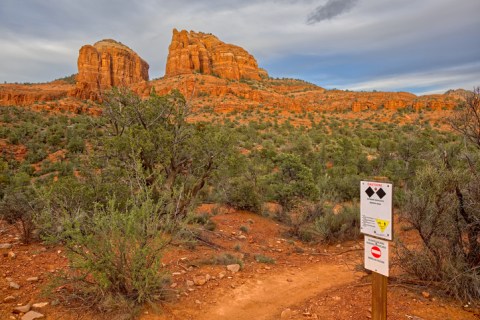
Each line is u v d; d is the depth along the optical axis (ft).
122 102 29.40
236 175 38.60
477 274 16.22
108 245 14.23
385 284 11.45
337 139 208.85
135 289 15.17
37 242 22.54
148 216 15.19
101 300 13.99
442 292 16.61
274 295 17.58
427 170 17.48
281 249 27.53
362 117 383.86
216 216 35.58
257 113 346.13
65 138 166.30
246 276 20.10
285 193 40.34
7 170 94.48
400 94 470.80
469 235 17.06
